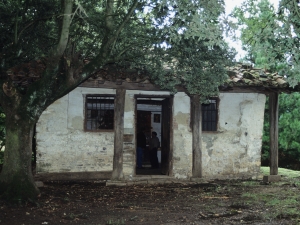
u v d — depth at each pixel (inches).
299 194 396.5
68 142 472.7
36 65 423.2
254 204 348.2
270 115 499.5
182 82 417.4
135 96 488.7
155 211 321.7
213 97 511.2
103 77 421.7
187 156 497.7
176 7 312.7
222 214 305.9
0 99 338.0
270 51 317.7
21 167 330.0
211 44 300.5
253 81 458.0
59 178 466.3
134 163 484.4
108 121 490.3
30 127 335.0
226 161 509.7
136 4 333.7
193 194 401.1
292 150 735.7
